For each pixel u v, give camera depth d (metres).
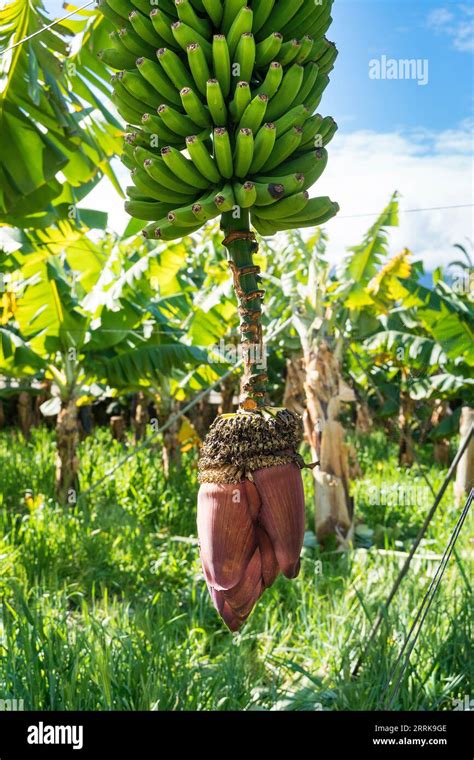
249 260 1.35
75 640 3.48
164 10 1.41
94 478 8.46
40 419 15.72
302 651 3.96
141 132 1.46
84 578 5.17
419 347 7.68
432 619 3.78
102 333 6.83
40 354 7.02
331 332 6.79
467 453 7.36
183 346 7.30
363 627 3.97
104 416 17.58
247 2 1.41
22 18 2.99
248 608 1.28
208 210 1.32
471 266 7.40
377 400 12.47
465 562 4.84
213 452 1.29
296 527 1.26
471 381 8.28
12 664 3.03
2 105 3.22
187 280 9.03
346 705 3.14
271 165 1.41
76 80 3.66
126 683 3.09
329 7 1.50
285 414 1.32
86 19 3.29
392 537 6.63
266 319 8.26
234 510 1.26
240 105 1.34
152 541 6.36
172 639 3.93
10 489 8.36
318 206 1.44
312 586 4.84
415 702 3.03
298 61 1.42
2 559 4.96
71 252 6.87
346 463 6.50
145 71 1.37
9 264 6.22
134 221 6.07
